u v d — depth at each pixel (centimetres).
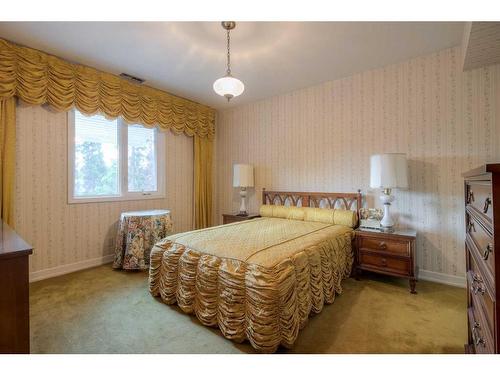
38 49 253
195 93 381
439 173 263
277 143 390
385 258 254
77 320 191
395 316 197
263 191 399
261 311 152
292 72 308
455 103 253
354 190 319
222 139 461
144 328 181
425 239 272
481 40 195
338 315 199
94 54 263
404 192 283
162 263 225
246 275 165
